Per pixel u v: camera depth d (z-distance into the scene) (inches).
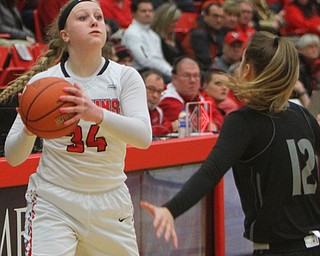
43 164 244.4
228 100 466.0
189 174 360.5
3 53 439.2
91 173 240.7
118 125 225.6
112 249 250.1
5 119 302.7
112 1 556.7
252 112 211.2
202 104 405.7
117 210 246.7
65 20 241.3
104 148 240.2
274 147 209.8
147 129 236.1
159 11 553.0
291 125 213.9
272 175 209.8
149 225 343.3
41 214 241.0
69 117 216.8
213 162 195.5
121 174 248.4
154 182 343.3
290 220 210.8
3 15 467.8
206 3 641.0
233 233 377.7
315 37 630.5
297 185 211.2
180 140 353.1
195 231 362.0
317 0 716.7
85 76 243.6
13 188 291.1
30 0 512.1
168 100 430.0
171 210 178.9
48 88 217.3
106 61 246.5
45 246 237.1
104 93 243.1
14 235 292.7
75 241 243.3
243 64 216.8
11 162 245.3
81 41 237.6
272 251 211.8
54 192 240.2
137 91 243.9
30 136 236.1
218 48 589.6
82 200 240.7
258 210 212.4
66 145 238.5
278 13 722.8
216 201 367.6
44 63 260.2
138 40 526.3
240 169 214.1
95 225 244.2
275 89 209.5
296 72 211.0
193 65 436.1
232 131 205.6
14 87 266.7
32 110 216.8
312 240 212.5
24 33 474.0
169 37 557.9
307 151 214.1
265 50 211.2
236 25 599.2
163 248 349.7
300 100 514.6
